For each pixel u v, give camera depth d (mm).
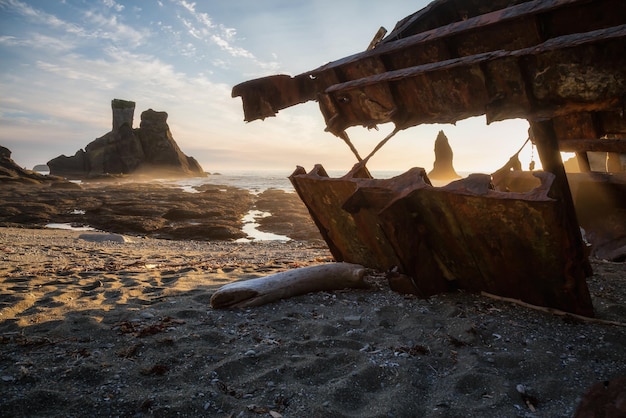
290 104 6461
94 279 5957
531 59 4129
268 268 7039
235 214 27031
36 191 39500
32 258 8680
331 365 3133
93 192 39406
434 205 4207
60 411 2498
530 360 3195
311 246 14562
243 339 3605
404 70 5016
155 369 2980
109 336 3621
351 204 4719
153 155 92375
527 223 3678
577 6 4109
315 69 6258
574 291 3932
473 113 4750
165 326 3830
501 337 3652
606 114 5531
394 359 3201
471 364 3127
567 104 4074
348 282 5039
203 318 4125
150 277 6141
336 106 6066
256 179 98312
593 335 3697
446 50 4980
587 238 7617
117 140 88875
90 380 2863
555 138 3930
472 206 3932
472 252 4359
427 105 5086
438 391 2811
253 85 6266
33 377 2855
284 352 3340
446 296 4762
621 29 3535
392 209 4266
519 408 2605
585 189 7512
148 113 93625
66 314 4211
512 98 4387
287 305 4535
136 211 25703
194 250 12703
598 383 2828
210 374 2943
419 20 5656
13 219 22312
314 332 3775
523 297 4367
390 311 4359
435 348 3432
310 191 5500
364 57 5594
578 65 3881
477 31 4723
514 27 4496
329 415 2486
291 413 2504
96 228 20922
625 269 6242
